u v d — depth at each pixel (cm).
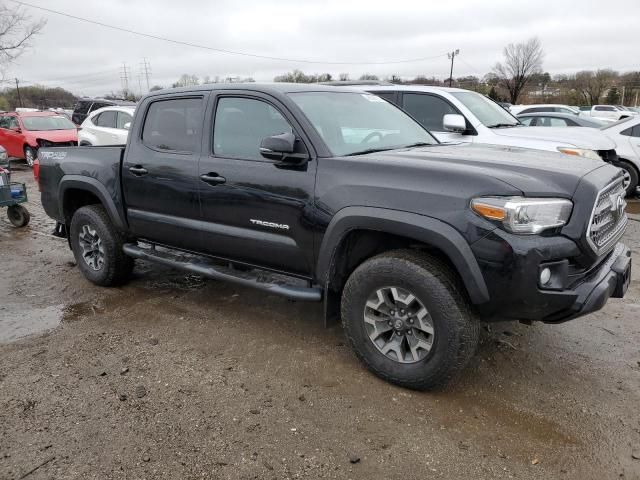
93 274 514
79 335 409
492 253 279
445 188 295
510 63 4566
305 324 426
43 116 1678
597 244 299
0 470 259
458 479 253
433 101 748
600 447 274
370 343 335
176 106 433
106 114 1214
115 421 298
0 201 754
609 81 5822
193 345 391
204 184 398
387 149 382
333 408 309
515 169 304
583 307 282
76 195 535
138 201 454
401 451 272
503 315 296
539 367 355
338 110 397
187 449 274
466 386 332
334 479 253
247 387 332
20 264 603
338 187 329
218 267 420
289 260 364
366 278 326
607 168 336
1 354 379
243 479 253
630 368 353
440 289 298
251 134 382
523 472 257
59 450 274
